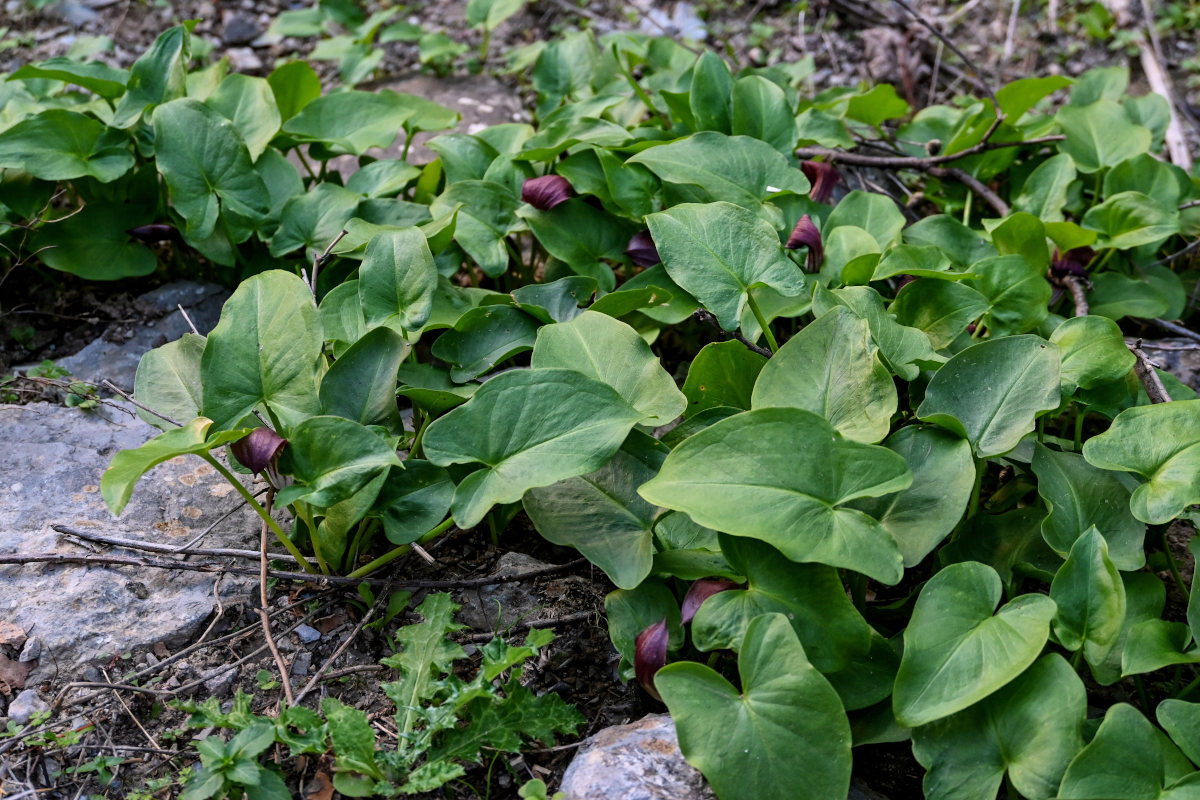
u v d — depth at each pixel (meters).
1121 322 1.07
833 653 0.78
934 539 0.79
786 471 0.78
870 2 1.50
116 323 1.01
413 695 0.79
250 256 1.04
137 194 1.04
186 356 0.88
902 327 0.88
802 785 0.74
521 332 0.92
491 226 1.00
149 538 0.87
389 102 1.10
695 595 0.80
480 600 0.86
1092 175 1.12
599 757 0.77
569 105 1.10
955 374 0.84
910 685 0.76
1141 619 0.81
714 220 0.89
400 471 0.84
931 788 0.76
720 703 0.75
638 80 1.30
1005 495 0.90
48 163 0.98
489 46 1.45
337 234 1.00
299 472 0.80
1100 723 0.78
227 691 0.82
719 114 1.04
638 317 0.97
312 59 1.39
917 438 0.82
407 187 1.10
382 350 0.86
